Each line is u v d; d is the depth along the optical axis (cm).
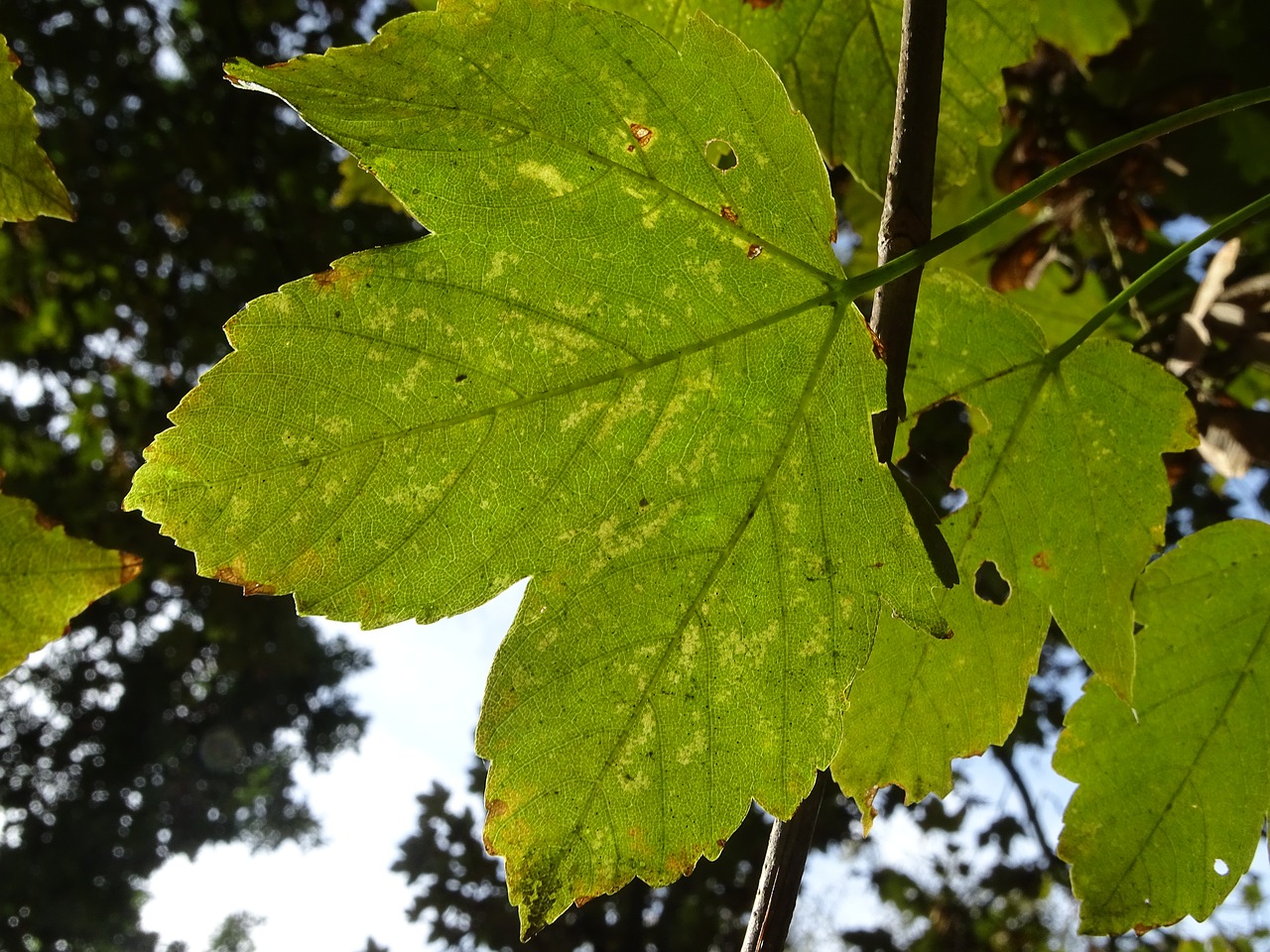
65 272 118
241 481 15
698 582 16
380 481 15
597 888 15
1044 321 39
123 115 117
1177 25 35
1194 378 27
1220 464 26
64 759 246
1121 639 21
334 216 114
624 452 16
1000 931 97
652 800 16
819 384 16
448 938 85
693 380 16
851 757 21
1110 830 22
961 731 21
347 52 15
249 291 121
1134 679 22
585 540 16
